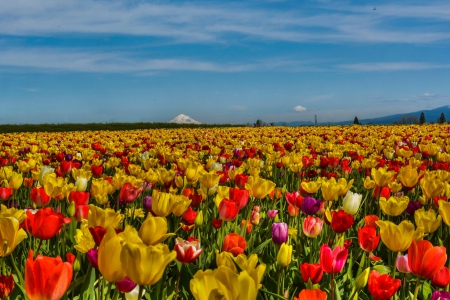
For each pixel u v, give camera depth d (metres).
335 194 4.78
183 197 4.04
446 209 3.69
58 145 16.47
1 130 50.03
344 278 3.87
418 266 2.72
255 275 1.77
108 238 2.01
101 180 5.10
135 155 11.67
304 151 12.22
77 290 3.44
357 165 8.88
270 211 5.11
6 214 2.94
